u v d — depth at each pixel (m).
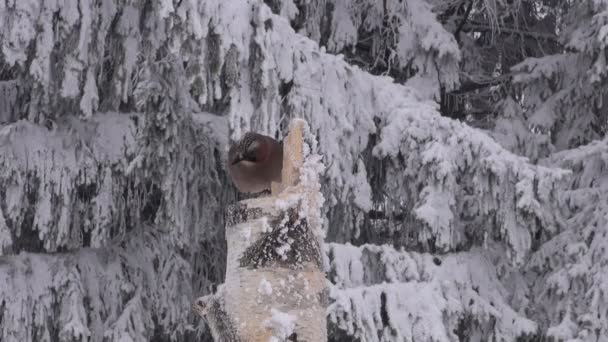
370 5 8.17
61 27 4.96
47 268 6.24
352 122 5.38
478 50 9.15
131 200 6.41
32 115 6.14
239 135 4.50
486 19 9.30
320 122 5.02
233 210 1.31
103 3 5.29
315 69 5.00
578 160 6.95
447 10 8.91
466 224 6.44
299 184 1.30
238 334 1.24
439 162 5.66
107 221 6.18
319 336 1.25
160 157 5.98
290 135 1.33
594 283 6.31
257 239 1.26
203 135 6.47
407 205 6.29
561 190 6.73
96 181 6.21
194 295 7.20
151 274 6.75
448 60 7.89
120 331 6.35
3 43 4.80
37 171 5.93
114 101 6.39
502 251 6.54
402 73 8.37
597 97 7.96
